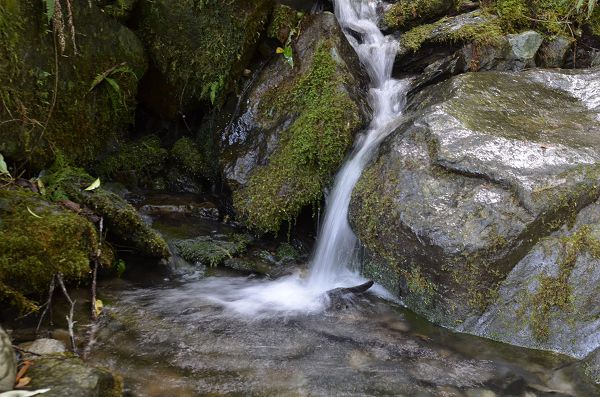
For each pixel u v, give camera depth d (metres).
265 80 5.09
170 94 5.22
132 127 5.39
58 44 4.14
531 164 3.64
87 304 3.47
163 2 4.86
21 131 3.97
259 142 4.84
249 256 4.40
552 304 3.33
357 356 3.25
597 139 3.96
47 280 3.30
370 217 3.90
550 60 5.38
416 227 3.56
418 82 5.33
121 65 4.65
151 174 5.14
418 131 4.03
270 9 5.12
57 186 4.00
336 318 3.67
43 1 3.96
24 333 3.09
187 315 3.55
